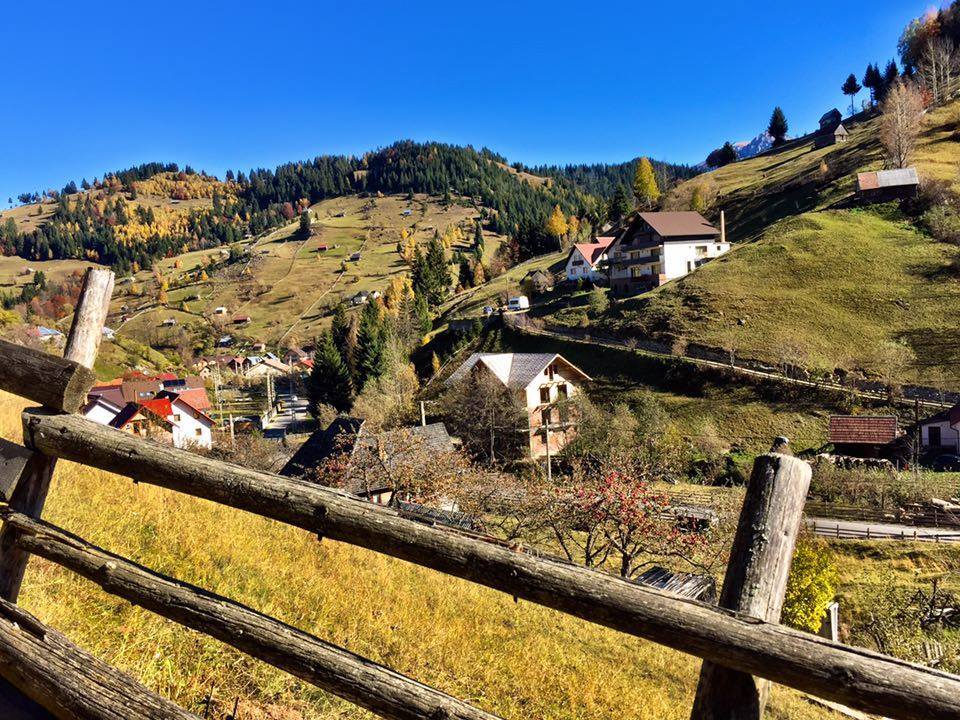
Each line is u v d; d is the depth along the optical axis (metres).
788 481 2.02
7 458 2.78
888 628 19.83
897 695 1.54
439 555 2.14
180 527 7.01
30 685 2.46
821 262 52.09
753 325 46.41
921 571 22.00
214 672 4.27
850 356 41.19
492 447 37.84
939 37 115.69
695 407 40.78
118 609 4.58
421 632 6.90
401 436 21.77
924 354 40.09
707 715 1.85
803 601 17.00
